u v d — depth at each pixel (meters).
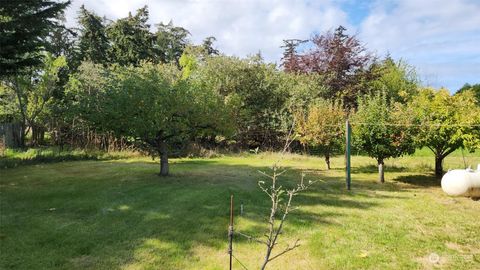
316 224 6.82
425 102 12.31
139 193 8.79
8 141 18.12
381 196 9.55
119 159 16.47
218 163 15.77
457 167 15.11
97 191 9.02
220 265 4.99
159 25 44.84
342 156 19.86
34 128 19.50
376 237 6.18
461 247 5.84
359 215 7.53
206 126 11.08
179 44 45.47
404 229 6.66
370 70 27.52
